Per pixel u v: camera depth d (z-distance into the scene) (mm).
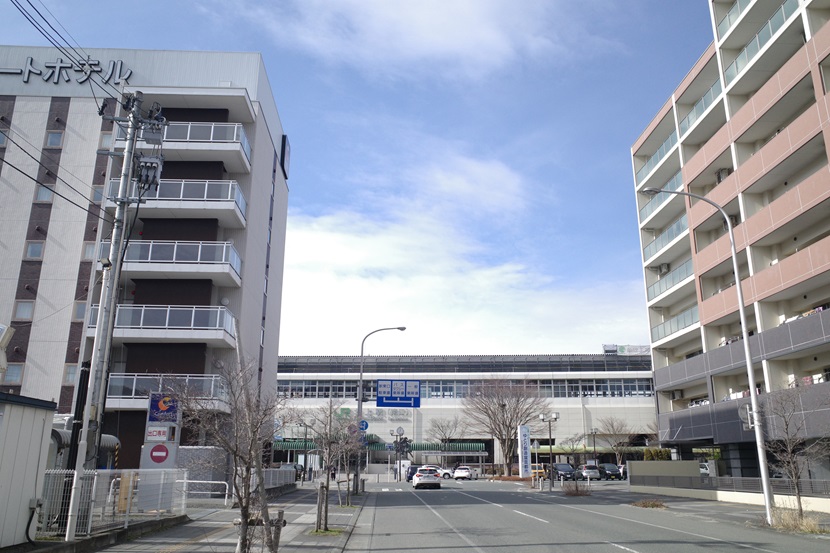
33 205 32406
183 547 12742
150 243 30484
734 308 31609
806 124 26250
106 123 33781
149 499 16156
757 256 30328
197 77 35875
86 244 31906
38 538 11891
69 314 31031
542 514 21422
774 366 28797
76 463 13312
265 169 38656
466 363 80625
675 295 39719
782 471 21938
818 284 26828
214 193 31547
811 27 26562
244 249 33625
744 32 32312
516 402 63969
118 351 31031
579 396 75688
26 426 11344
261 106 37438
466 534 15781
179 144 31969
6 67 34250
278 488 30672
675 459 42375
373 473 72250
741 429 30469
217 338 29516
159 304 30906
